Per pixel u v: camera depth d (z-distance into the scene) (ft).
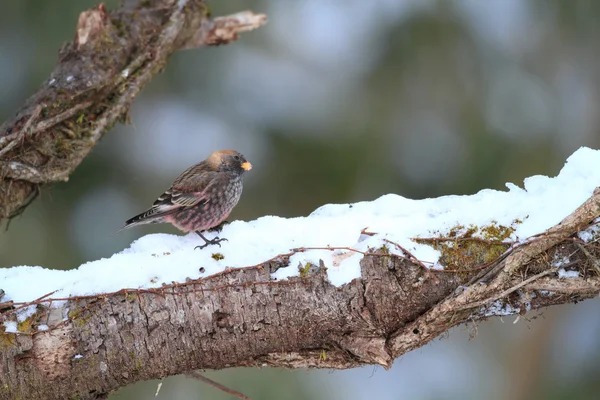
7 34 43.93
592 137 49.34
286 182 47.37
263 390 41.52
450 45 46.34
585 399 48.70
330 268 20.53
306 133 47.34
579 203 20.35
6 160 25.86
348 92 47.44
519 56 48.49
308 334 20.93
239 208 47.16
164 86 48.06
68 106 27.84
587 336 51.16
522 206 20.63
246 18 33.88
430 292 20.49
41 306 20.35
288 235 21.08
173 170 48.49
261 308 20.58
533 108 47.78
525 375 50.72
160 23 31.63
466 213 20.75
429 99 46.62
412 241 20.53
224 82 48.80
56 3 43.16
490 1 48.01
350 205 22.26
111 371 20.83
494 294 20.16
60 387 20.79
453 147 46.70
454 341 52.44
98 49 29.58
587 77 49.37
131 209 47.42
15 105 43.88
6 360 20.17
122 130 48.01
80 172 46.62
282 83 49.49
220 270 20.65
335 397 45.62
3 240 44.29
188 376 24.21
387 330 20.97
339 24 50.24
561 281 20.08
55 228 45.57
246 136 48.52
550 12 47.65
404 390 50.60
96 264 21.01
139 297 20.49
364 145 46.21
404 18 46.62
